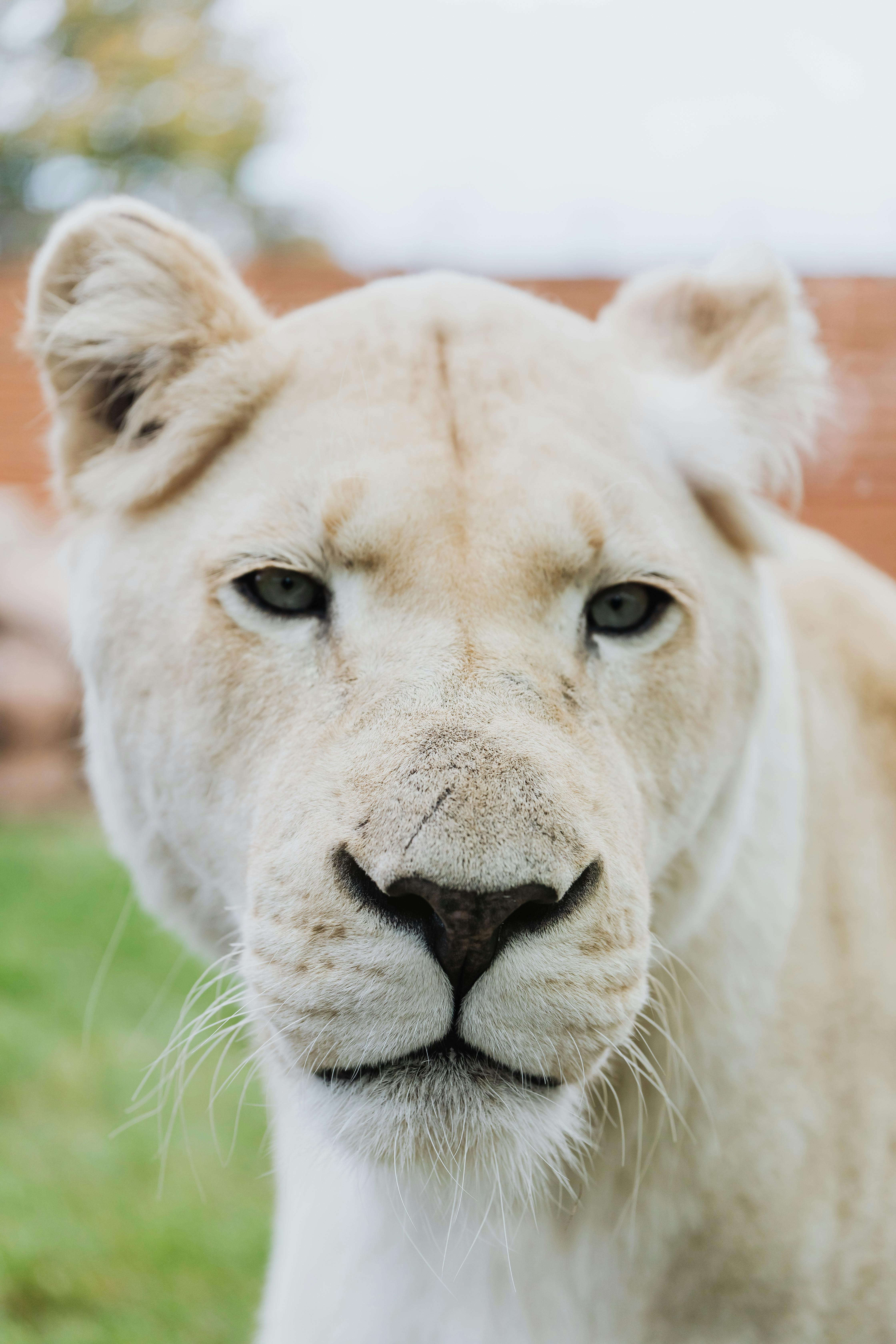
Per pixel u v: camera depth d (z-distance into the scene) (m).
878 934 2.79
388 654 2.14
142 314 2.50
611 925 2.05
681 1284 2.59
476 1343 2.62
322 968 2.00
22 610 9.85
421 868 1.89
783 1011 2.61
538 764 1.99
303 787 2.08
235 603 2.29
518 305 2.61
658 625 2.35
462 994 1.99
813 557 3.34
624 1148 2.56
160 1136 4.12
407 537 2.17
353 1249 2.72
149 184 26.86
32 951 6.35
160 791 2.49
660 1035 2.55
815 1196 2.58
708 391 2.66
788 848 2.66
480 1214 2.54
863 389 10.95
